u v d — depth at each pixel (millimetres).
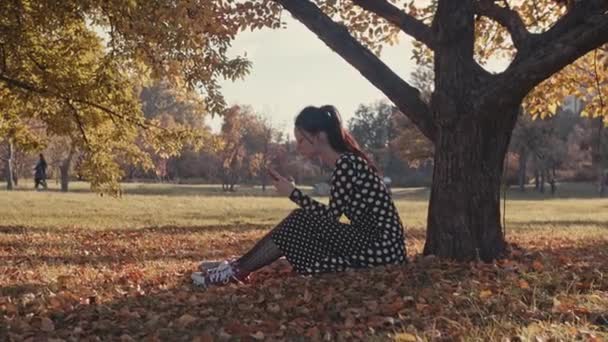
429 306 5027
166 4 9578
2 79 12281
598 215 24125
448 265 6633
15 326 4707
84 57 13281
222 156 59344
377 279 5660
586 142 68188
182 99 13578
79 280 6758
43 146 14812
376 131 94875
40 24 11984
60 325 4855
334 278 5715
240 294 5531
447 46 7180
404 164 77750
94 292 5926
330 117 5945
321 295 5297
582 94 11898
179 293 5680
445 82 7184
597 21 6645
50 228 15984
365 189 5824
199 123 60500
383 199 5887
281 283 5734
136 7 9812
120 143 14656
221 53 10328
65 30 13086
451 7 7148
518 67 6938
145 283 6551
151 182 71438
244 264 6039
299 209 5977
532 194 56375
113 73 12312
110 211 22141
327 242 5898
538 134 55844
